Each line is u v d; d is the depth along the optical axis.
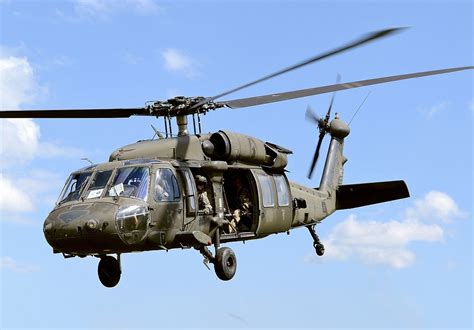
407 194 46.75
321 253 46.06
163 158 35.41
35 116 36.25
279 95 35.88
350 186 48.34
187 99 36.16
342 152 50.56
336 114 50.62
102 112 36.16
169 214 33.28
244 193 38.81
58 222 31.33
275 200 39.72
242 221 38.62
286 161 40.97
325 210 47.12
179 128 37.06
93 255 34.41
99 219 30.81
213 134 37.28
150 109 36.22
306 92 35.66
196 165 35.78
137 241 31.83
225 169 36.19
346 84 35.44
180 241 33.84
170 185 33.81
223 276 34.84
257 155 38.97
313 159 47.69
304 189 45.38
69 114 36.09
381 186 47.19
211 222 35.53
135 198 32.19
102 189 32.72
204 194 35.75
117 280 36.38
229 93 30.56
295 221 43.03
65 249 31.77
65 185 34.22
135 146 36.75
